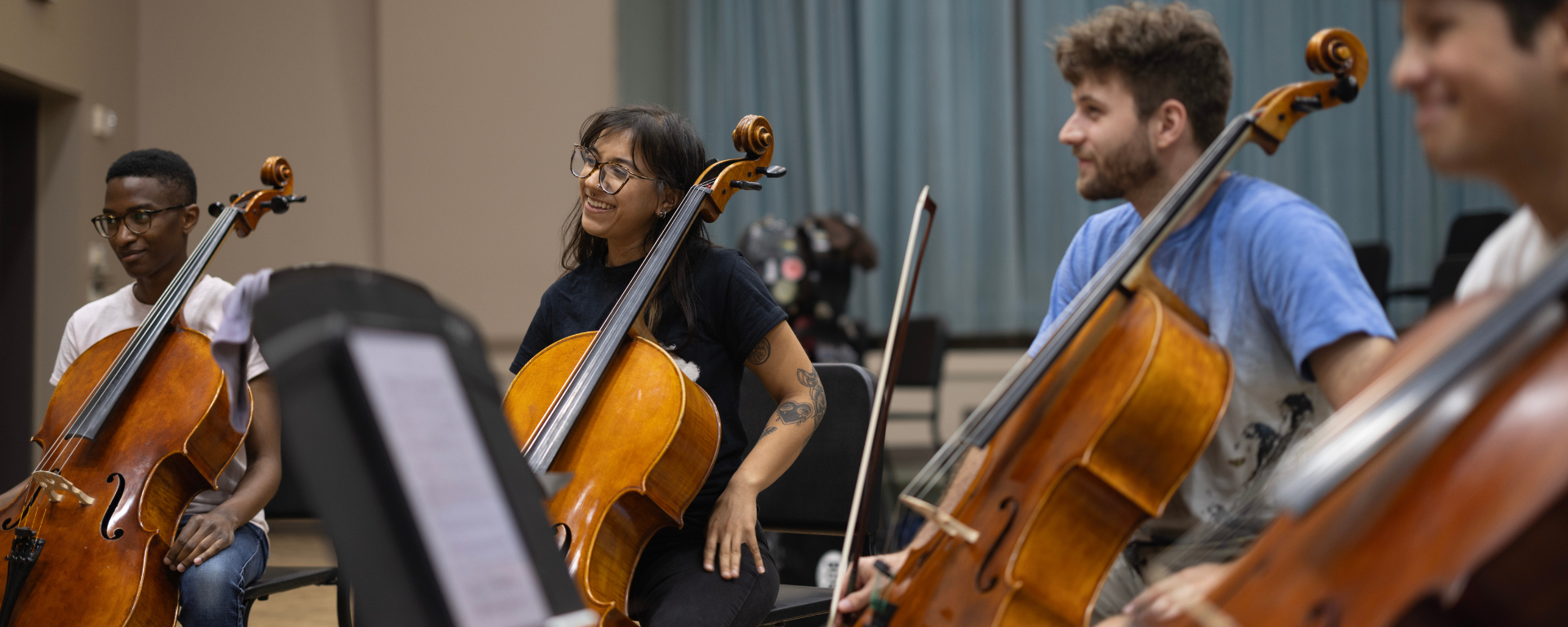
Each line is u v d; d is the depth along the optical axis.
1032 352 1.47
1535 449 0.63
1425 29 0.81
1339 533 0.73
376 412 0.62
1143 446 1.14
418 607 0.62
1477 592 0.68
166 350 1.77
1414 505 0.69
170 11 5.10
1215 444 1.30
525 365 1.64
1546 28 0.76
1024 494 1.16
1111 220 1.52
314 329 0.64
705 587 1.47
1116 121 1.29
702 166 1.76
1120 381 1.16
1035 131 5.23
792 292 3.75
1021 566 1.11
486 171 5.17
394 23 5.22
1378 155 4.71
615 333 1.55
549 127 5.15
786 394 1.68
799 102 5.48
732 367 1.71
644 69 5.52
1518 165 0.82
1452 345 0.71
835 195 5.43
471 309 5.16
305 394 0.63
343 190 5.20
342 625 2.01
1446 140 0.81
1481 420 0.68
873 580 1.23
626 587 1.45
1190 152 1.29
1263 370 1.26
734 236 5.51
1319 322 1.14
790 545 3.02
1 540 1.60
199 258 1.82
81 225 4.40
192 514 1.85
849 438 1.85
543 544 0.71
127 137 4.91
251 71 5.15
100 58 4.64
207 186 5.11
